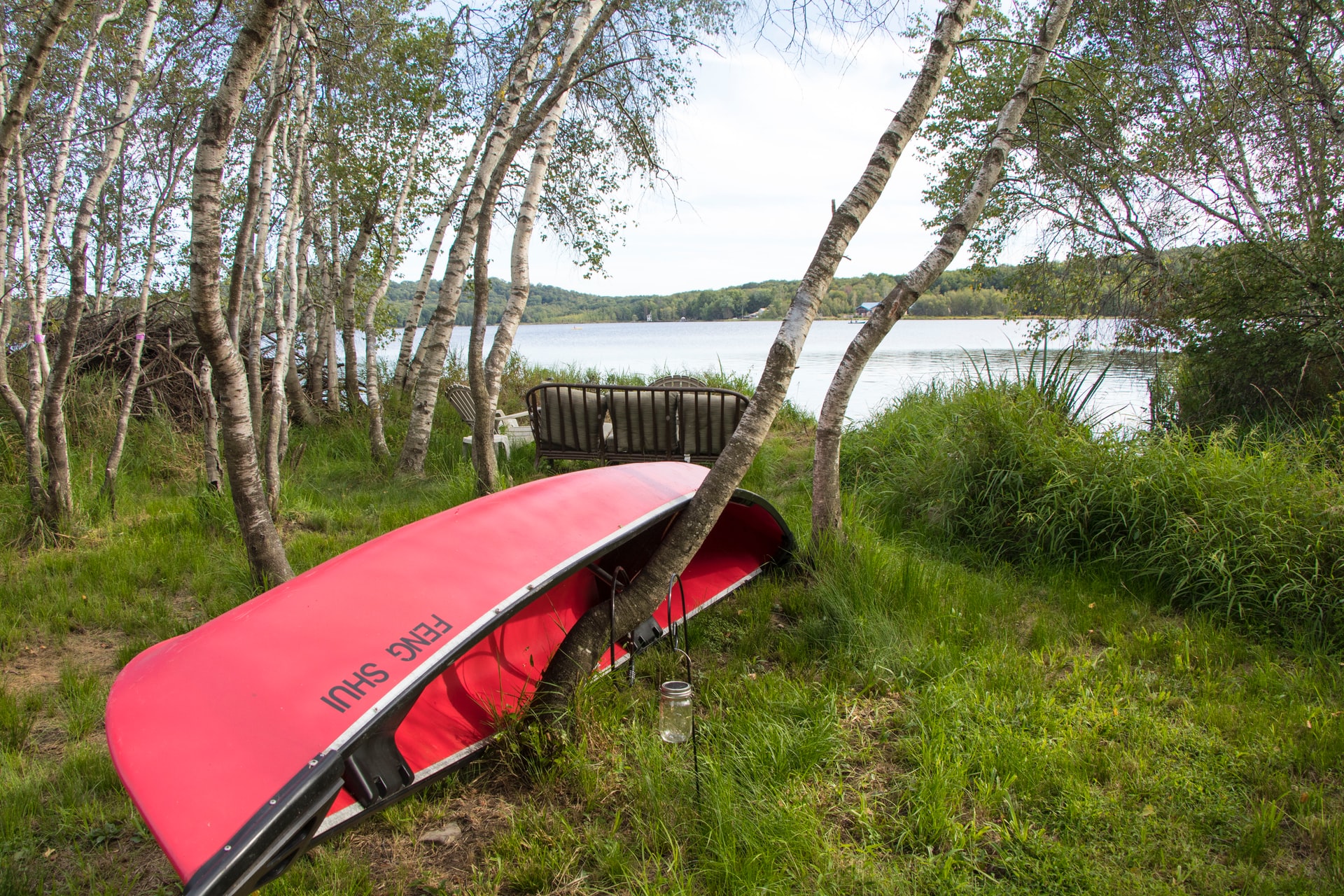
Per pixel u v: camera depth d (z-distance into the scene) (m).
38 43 4.66
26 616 4.31
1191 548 4.30
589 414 6.78
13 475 6.68
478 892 2.28
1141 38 5.64
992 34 8.05
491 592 2.61
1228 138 6.93
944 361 19.22
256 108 7.27
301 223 9.76
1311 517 4.20
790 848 2.38
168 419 8.76
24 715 3.27
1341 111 6.97
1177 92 6.16
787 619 4.10
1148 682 3.42
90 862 2.47
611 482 3.54
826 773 2.80
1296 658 3.66
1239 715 3.11
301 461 8.19
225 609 4.25
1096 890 2.24
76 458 7.49
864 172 3.66
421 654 2.34
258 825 1.82
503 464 7.48
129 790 1.95
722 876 2.29
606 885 2.31
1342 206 6.98
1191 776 2.72
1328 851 2.41
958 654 3.62
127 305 9.80
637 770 2.73
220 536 5.59
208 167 3.61
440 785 2.73
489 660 3.19
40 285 5.63
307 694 2.19
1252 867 2.34
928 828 2.49
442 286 7.56
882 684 3.39
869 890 2.25
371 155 10.38
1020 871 2.32
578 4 6.54
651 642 3.41
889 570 4.36
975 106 8.73
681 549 3.26
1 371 5.40
